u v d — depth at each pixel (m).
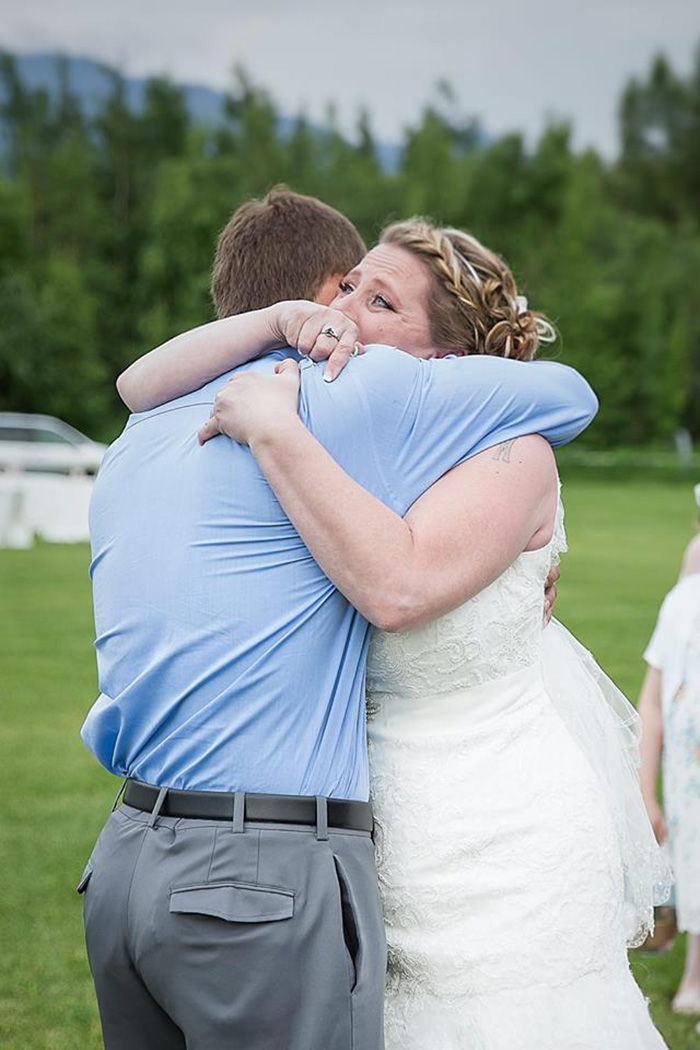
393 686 2.13
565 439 2.16
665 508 25.28
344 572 1.89
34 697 8.12
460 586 1.96
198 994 1.81
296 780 1.87
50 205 46.75
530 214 47.53
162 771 1.91
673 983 4.34
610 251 51.53
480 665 2.11
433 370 2.07
